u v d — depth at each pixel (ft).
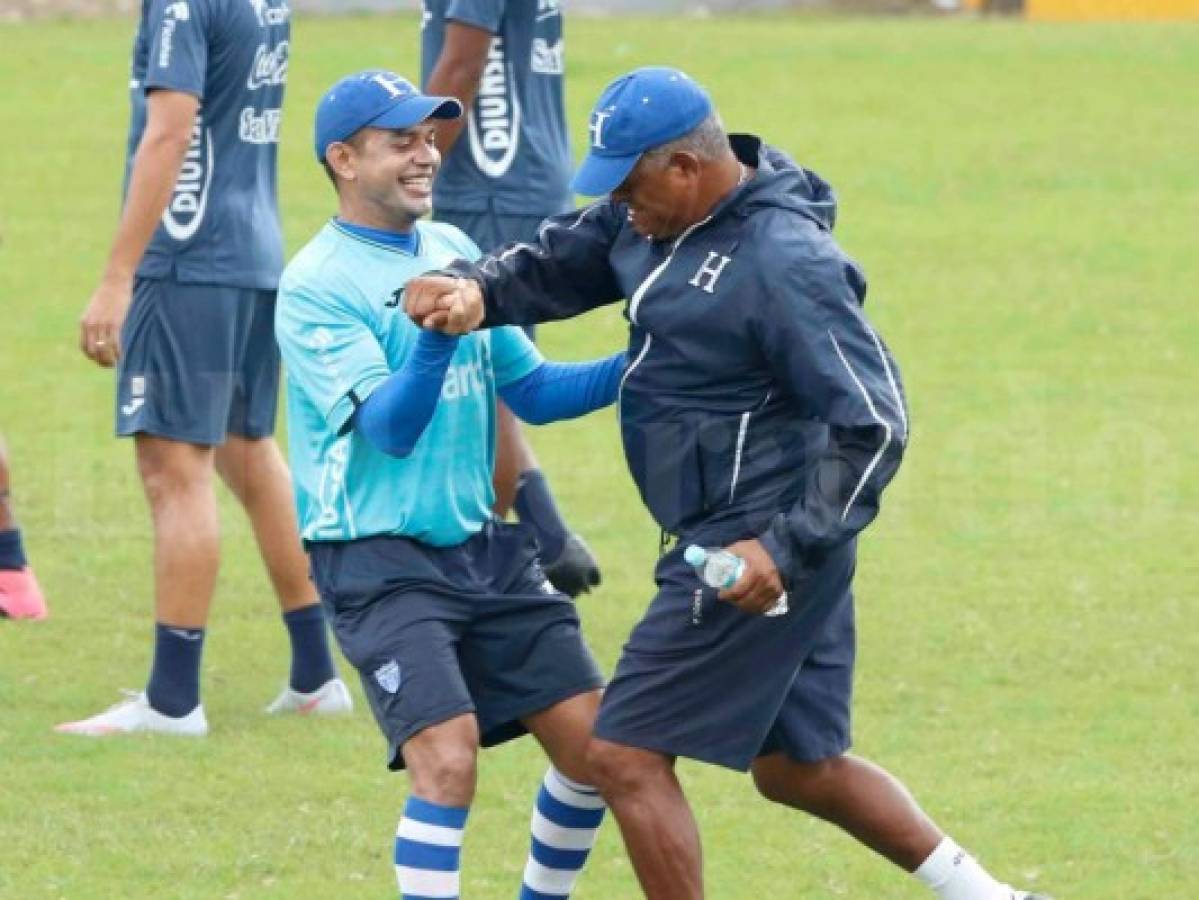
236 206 93.66
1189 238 216.13
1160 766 90.94
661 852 67.67
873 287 196.03
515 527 73.51
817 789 71.82
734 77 283.79
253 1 93.45
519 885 78.74
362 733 94.63
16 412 155.63
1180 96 278.46
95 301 90.53
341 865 79.82
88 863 79.41
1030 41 312.91
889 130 259.39
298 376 71.10
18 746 91.45
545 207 111.24
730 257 66.23
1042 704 98.94
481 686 71.92
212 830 82.79
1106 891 78.18
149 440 93.30
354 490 70.79
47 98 271.28
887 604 114.73
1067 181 239.09
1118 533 129.18
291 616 97.14
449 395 71.00
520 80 110.01
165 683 93.45
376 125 71.67
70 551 124.16
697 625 67.26
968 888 71.82
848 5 346.95
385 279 71.87
